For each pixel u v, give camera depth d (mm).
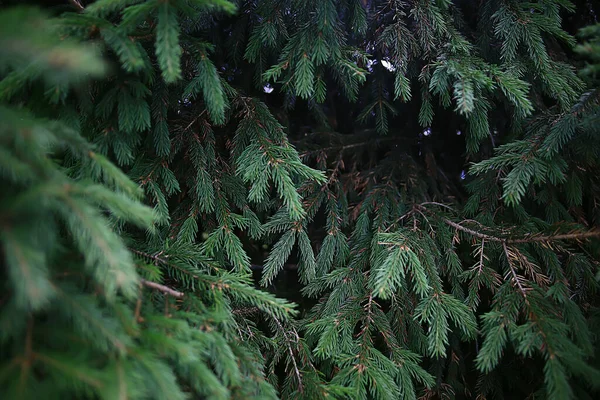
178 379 1089
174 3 1023
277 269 1657
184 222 1616
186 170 1708
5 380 733
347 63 1450
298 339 1570
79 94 1213
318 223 2318
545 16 1482
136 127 1297
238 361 1188
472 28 1924
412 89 2145
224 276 1305
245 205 1679
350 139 2205
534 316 1273
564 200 1788
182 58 1389
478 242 1637
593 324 1390
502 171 1760
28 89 1162
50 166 894
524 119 1687
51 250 869
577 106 1396
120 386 762
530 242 1484
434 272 1512
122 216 1034
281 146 1570
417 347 1642
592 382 1082
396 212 1827
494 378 1747
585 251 1496
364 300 1647
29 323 833
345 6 1609
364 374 1381
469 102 1301
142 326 991
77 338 844
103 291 948
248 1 1659
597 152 1456
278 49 1707
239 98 1662
